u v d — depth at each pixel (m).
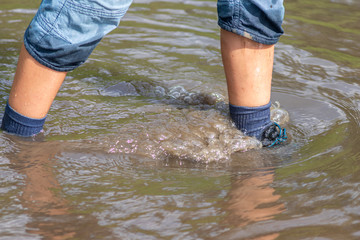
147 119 3.11
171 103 3.43
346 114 3.25
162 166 2.58
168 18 5.32
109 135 2.87
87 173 2.43
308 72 4.04
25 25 4.94
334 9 5.97
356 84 3.79
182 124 3.03
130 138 2.85
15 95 2.67
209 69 4.08
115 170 2.48
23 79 2.59
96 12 2.41
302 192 2.23
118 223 1.97
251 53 2.73
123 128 2.97
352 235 1.88
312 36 4.95
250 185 2.33
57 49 2.45
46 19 2.41
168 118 3.12
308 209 2.08
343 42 4.80
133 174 2.45
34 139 2.77
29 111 2.69
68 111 3.20
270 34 2.68
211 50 4.51
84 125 3.00
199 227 1.94
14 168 2.42
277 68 4.11
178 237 1.88
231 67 2.79
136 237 1.88
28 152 2.60
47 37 2.43
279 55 4.39
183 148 2.76
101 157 2.62
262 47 2.73
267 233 1.90
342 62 4.27
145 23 5.12
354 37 4.95
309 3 6.20
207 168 2.59
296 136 2.96
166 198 2.18
